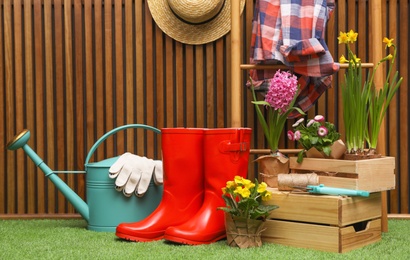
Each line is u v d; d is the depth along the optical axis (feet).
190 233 5.42
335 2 7.73
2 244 5.58
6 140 7.77
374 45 6.57
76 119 7.74
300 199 5.33
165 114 7.80
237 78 6.69
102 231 6.33
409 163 7.75
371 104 5.88
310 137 5.62
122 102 7.72
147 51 7.68
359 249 5.26
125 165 6.30
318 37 6.65
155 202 6.53
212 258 4.81
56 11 7.69
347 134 5.73
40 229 6.55
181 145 5.89
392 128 7.70
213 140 5.73
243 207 5.21
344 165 5.37
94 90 7.82
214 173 5.72
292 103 6.12
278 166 5.95
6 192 7.82
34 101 7.83
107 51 7.70
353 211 5.24
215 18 7.55
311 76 6.82
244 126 7.71
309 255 4.93
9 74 7.72
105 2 7.68
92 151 6.59
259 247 5.30
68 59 7.68
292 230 5.38
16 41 7.71
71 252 5.15
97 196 6.37
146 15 7.67
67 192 6.51
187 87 7.68
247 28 7.64
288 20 6.68
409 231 6.47
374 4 6.57
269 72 7.09
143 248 5.31
